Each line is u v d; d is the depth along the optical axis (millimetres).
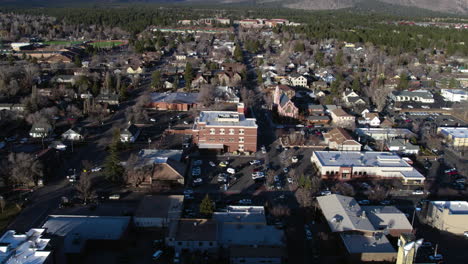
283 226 86312
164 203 90500
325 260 75812
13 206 92312
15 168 100000
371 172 110625
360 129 145125
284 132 147250
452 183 109438
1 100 173375
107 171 103250
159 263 73875
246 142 127125
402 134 141625
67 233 78438
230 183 106562
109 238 77500
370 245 76062
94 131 144875
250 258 72375
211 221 82438
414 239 56812
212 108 172875
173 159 112438
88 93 185000
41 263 62250
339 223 81750
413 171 111000
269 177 107625
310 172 114000
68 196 97500
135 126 143625
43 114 146625
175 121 159625
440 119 169375
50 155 112812
